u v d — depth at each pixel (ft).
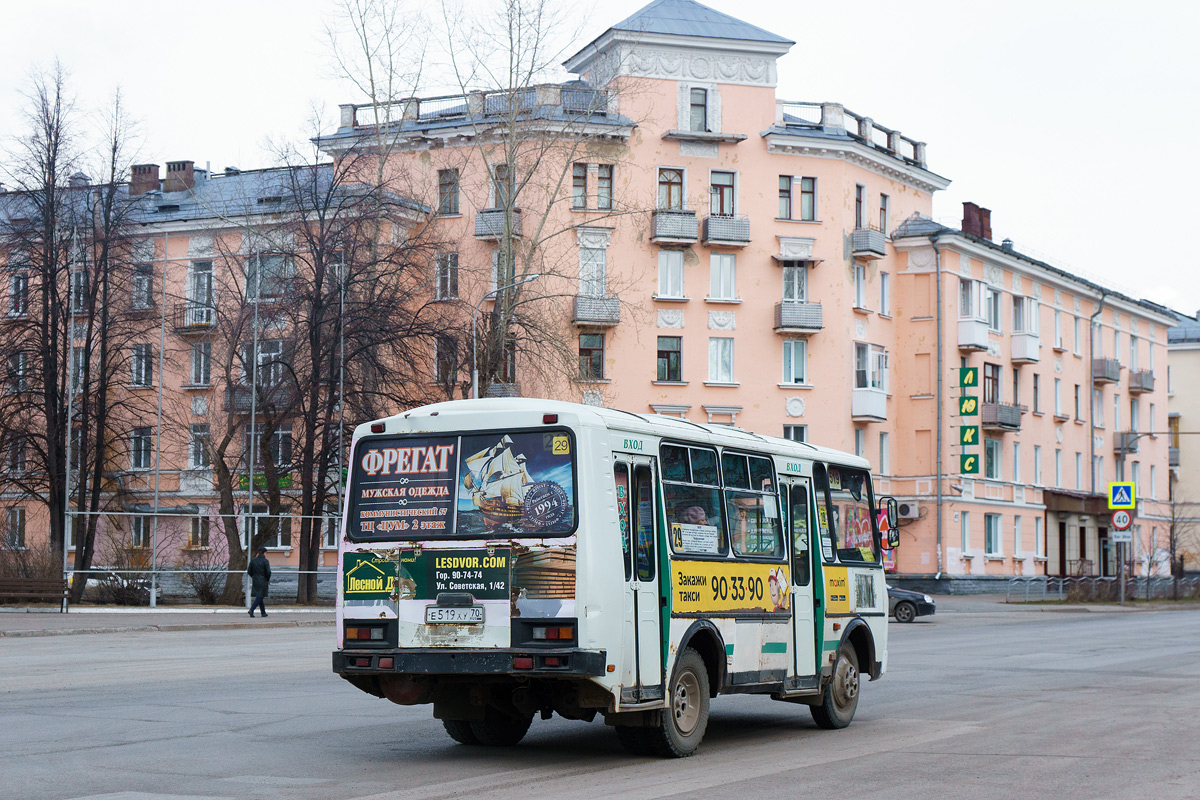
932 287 194.49
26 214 139.54
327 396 136.87
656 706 35.91
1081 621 131.03
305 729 42.63
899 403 195.83
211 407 147.74
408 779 32.45
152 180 195.42
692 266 178.81
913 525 192.24
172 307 155.12
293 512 152.66
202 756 36.14
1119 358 248.11
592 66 182.70
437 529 35.91
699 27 179.63
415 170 174.50
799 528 44.57
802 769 34.65
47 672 62.23
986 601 172.65
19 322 137.08
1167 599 182.91
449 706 37.63
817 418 181.88
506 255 137.80
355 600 36.52
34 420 140.77
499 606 34.81
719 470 40.34
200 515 134.72
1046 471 218.79
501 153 169.78
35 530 150.51
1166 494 265.34
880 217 196.34
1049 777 33.22
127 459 165.58
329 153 160.97
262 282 142.31
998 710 49.65
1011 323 211.20
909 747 39.34
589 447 34.83
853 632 47.29
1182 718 46.78
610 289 171.63
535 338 138.72
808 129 187.32
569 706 34.94
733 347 179.63
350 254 134.92
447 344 133.90
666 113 178.19
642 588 35.83
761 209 181.57
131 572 122.93
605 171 176.35
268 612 121.39
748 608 40.78
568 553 34.30
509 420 35.68
